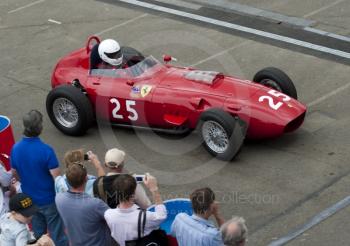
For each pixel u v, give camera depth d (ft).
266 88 38.65
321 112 41.37
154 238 23.76
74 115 40.81
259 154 37.65
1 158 34.06
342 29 52.19
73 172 24.44
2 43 55.36
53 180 29.17
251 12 56.13
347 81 44.83
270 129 36.63
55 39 55.06
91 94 40.60
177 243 24.81
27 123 28.40
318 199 33.63
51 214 29.48
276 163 36.73
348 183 34.55
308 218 32.37
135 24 56.24
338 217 32.17
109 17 57.93
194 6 58.29
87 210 24.48
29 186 29.12
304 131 39.42
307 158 36.88
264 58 49.08
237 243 21.72
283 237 31.30
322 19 53.93
